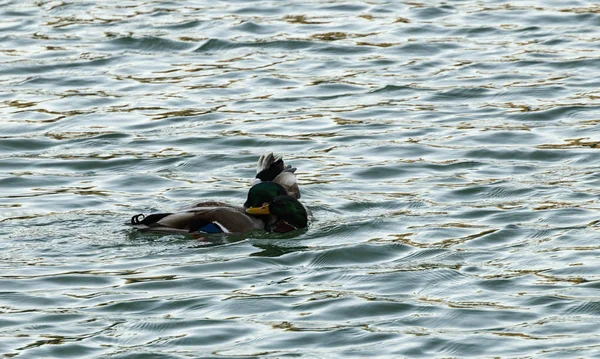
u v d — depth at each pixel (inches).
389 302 971.3
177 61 1792.6
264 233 1144.8
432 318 940.6
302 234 1144.8
